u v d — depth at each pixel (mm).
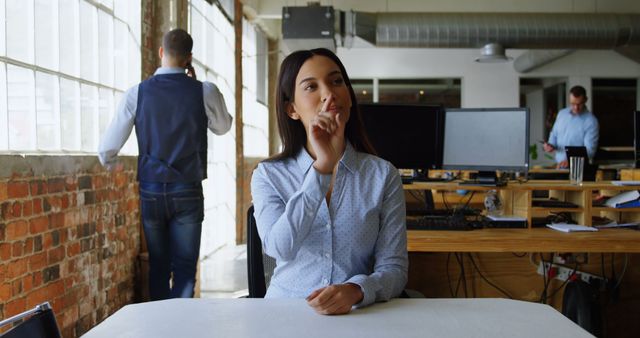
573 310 2299
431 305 1146
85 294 2688
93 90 2969
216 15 5551
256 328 990
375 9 7598
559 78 9039
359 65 8945
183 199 2771
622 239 2230
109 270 3002
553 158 8969
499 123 2705
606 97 8883
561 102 9039
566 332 970
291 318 1049
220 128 2961
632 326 2725
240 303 1153
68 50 2689
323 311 1067
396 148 2865
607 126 8867
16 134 2234
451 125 2812
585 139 5438
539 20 6625
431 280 2811
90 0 2930
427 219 2572
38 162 2236
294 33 6461
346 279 1303
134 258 3398
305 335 951
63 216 2455
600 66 8789
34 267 2213
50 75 2516
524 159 2646
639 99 8844
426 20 6660
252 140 7383
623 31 6578
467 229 2441
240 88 6273
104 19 3105
